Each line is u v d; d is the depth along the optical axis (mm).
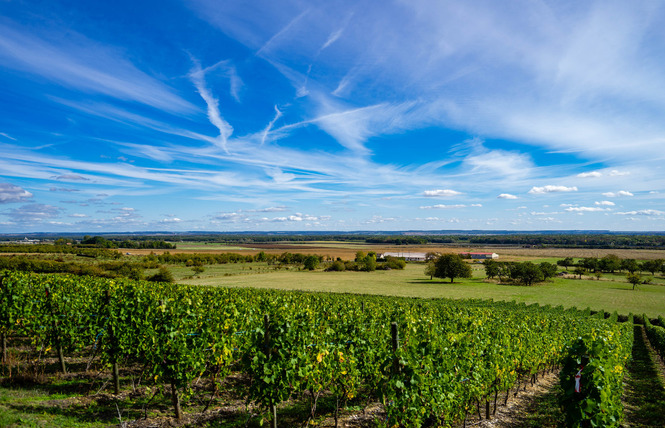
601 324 20750
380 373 9250
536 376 14742
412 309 19641
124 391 9031
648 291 68438
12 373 9352
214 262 113062
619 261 112938
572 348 6805
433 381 7438
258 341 7223
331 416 8703
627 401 12156
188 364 7684
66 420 6891
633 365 19922
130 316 8758
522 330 12906
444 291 63906
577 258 144125
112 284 15086
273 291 32531
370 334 10266
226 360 8734
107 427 6930
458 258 80438
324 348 8203
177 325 8203
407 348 7602
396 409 6930
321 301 20516
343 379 8609
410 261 143625
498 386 9914
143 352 8742
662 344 21391
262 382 6973
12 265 52719
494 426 8836
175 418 7680
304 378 7660
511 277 81125
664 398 12484
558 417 9266
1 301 10156
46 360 11203
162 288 21438
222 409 8375
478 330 10961
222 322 9430
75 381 9500
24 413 6809
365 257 111688
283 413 8594
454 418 8922
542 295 62094
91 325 9773
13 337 13703
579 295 62406
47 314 10055
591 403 6336
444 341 8438
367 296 38906
